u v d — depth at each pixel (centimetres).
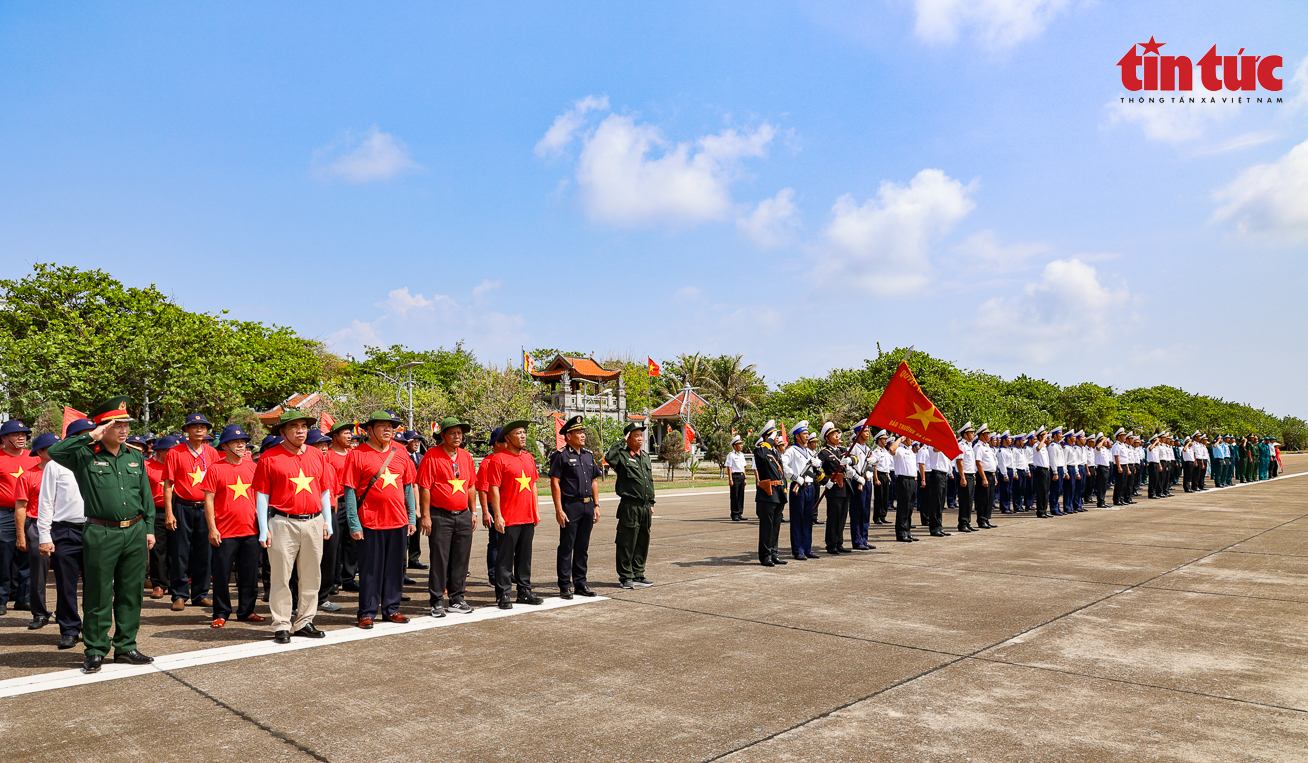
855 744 434
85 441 578
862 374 4481
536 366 6650
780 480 1085
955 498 2098
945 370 4238
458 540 789
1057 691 530
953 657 614
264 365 4041
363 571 728
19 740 438
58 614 643
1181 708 496
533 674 568
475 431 3622
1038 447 1767
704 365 5697
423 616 777
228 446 759
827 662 600
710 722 469
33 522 770
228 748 427
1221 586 908
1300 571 1009
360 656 619
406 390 4156
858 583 937
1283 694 525
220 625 735
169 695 518
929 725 464
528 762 409
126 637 594
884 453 1736
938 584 928
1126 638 672
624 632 698
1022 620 738
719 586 923
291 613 696
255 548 764
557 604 824
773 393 5509
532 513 830
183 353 2677
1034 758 415
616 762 409
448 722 468
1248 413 8675
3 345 2267
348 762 408
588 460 882
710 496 2738
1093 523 1617
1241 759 414
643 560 945
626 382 7225
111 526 582
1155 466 2247
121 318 3106
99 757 413
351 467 734
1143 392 7750
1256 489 2645
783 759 413
